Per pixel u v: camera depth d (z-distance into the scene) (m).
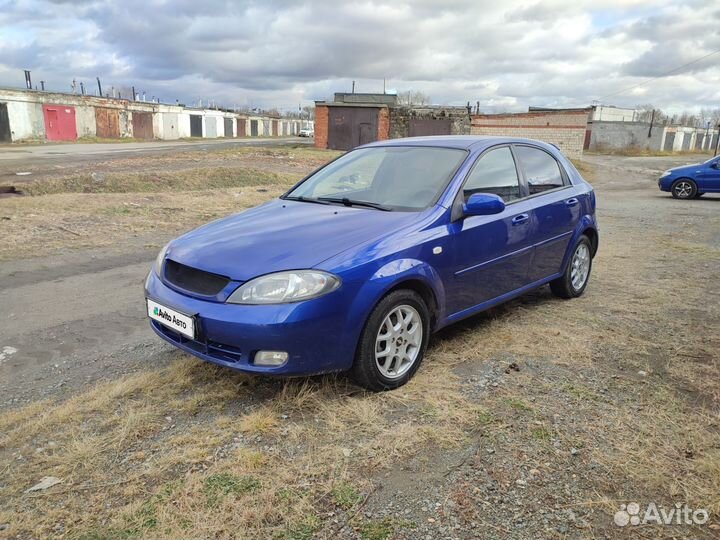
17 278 6.10
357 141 35.38
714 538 2.14
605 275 6.26
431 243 3.49
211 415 3.07
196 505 2.33
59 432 2.93
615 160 42.09
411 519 2.24
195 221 9.73
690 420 2.98
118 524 2.22
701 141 74.25
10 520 2.25
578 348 3.99
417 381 3.46
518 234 4.27
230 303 2.98
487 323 4.54
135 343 4.27
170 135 54.62
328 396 3.26
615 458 2.64
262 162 22.16
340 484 2.46
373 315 3.16
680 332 4.33
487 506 2.32
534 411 3.08
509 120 33.66
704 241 8.46
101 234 8.45
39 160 21.84
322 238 3.28
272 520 2.24
